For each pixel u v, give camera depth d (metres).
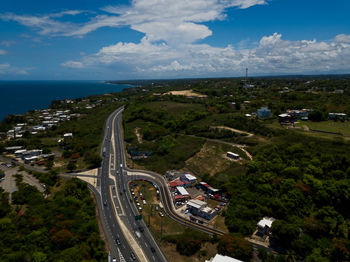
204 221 100.81
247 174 125.62
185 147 169.38
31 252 76.75
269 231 89.19
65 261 73.88
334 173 105.81
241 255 78.19
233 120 199.00
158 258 82.06
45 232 85.38
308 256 75.56
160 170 147.50
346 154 116.06
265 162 127.62
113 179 137.88
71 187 116.50
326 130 156.75
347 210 92.31
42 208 97.75
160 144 176.25
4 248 77.00
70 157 169.00
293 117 184.75
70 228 89.44
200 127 195.50
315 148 129.12
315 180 102.50
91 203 111.44
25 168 147.75
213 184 126.00
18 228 86.50
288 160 123.56
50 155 167.00
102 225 98.56
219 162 146.38
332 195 94.62
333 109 197.25
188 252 83.56
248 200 105.19
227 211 103.06
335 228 86.44
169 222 101.19
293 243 80.56
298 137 146.00
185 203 115.25
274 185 108.81
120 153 175.88
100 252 80.88
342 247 75.06
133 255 82.44
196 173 142.25
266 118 198.38
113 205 112.81
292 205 95.31
